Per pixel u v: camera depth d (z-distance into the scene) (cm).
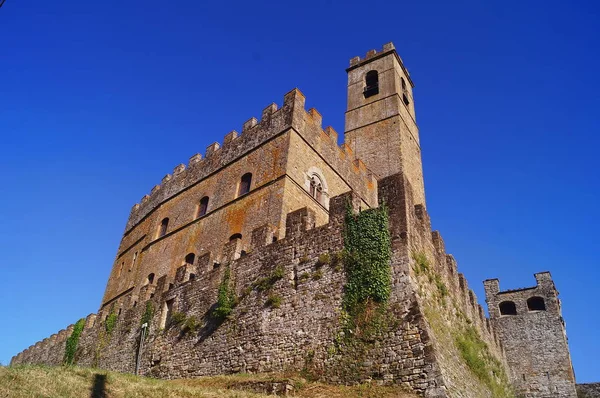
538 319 4300
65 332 4697
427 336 1862
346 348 2017
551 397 3900
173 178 4644
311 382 1988
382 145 4884
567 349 4091
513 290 4544
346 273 2223
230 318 2562
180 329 2848
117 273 4884
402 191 2316
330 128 4075
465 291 3009
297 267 2422
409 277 2058
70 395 1605
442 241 2795
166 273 3872
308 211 2606
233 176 3825
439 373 1758
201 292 2886
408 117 5297
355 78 5659
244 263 2717
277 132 3644
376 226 2267
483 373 2503
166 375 2717
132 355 3169
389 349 1917
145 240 4522
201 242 3703
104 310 4200
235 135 4141
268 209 3275
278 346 2244
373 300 2077
